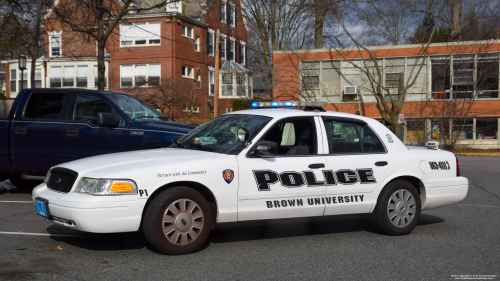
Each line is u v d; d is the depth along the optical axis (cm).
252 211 539
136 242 571
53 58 3609
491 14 3019
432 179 645
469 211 828
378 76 2545
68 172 511
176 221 504
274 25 3444
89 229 473
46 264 474
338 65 2797
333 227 680
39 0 2209
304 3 3262
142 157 532
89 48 3578
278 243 582
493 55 2567
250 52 4822
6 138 850
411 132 2708
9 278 427
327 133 596
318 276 454
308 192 564
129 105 885
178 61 3475
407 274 465
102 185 479
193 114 3669
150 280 431
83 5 2138
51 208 496
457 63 2605
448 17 3297
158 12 3397
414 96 2708
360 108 2775
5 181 1050
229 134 581
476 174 1431
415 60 2697
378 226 617
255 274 456
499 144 2622
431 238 618
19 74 3819
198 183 520
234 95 4134
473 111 2627
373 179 602
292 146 591
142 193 488
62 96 864
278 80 2852
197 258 506
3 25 2317
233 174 530
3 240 568
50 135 841
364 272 469
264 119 578
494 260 518
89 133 834
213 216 536
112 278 435
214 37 4047
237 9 3944
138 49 3472
